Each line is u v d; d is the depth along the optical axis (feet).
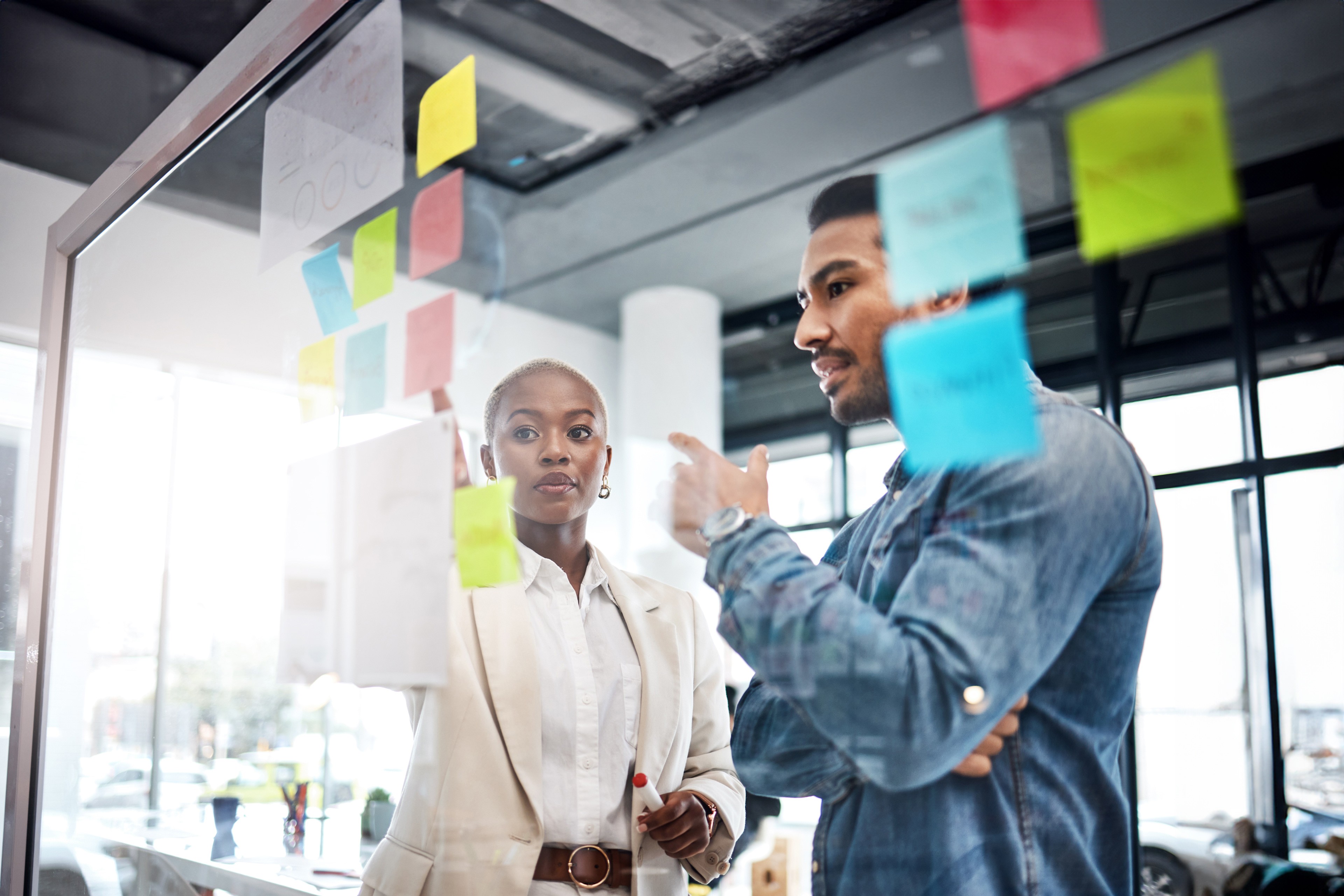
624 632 2.72
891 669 2.00
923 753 1.99
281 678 3.67
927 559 1.99
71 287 5.41
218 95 4.39
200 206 4.42
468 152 3.73
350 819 3.30
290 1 4.02
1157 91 1.81
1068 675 1.78
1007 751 1.86
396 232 3.54
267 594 3.81
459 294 3.34
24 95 5.74
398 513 3.29
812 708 2.16
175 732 4.10
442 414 3.18
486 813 2.88
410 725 3.12
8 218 5.95
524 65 3.63
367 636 3.33
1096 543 1.76
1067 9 1.93
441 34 3.62
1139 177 1.82
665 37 3.30
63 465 5.18
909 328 2.01
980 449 1.91
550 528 2.89
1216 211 1.72
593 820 2.70
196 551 4.18
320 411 3.71
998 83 2.01
